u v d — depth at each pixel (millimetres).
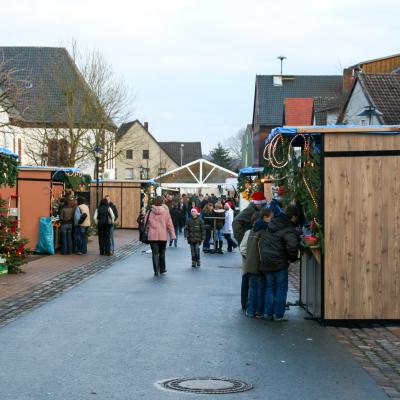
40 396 7219
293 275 19844
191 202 46938
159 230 19719
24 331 10859
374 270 11695
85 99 56344
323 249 11648
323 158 11711
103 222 26734
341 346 9945
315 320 12195
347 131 11680
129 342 10055
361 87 34625
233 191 52875
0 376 8047
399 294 11703
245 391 7516
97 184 38844
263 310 12406
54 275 19219
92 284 17281
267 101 86125
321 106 52469
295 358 9133
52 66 60281
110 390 7488
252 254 12398
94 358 9023
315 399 7227
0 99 30281
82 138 57250
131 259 25281
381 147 11703
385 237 11703
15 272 19609
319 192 11789
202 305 13797
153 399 7176
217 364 8773
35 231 26344
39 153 59219
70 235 26578
